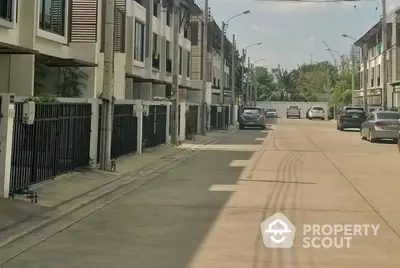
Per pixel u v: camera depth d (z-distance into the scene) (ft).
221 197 40.06
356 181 48.83
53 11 69.46
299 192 42.47
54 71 76.07
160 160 65.10
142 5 115.14
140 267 22.67
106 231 29.22
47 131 42.06
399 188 44.80
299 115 280.31
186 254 24.70
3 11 57.82
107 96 51.78
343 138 111.65
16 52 53.83
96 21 76.64
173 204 37.24
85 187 42.55
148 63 115.96
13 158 36.24
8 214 31.07
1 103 34.32
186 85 153.07
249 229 29.73
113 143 60.13
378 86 209.05
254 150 81.61
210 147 87.10
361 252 25.31
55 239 27.40
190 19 164.96
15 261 23.41
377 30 202.28
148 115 74.90
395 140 100.12
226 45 236.02
